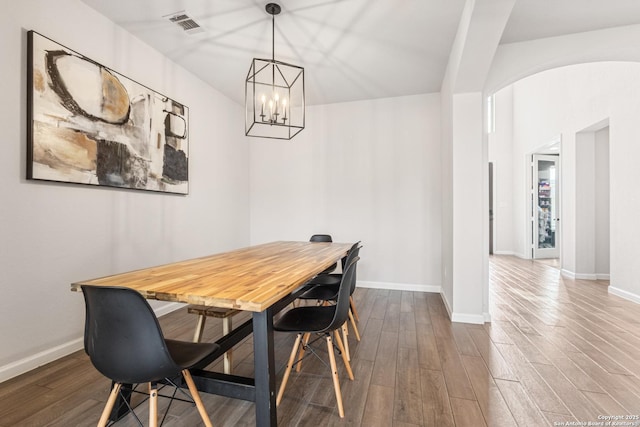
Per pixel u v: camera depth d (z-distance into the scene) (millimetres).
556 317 2992
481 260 2854
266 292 1233
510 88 7582
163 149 3113
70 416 1544
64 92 2174
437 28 2617
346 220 4453
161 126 3086
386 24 2570
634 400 1655
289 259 2100
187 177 3463
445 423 1482
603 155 4641
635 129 3510
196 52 3092
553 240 6957
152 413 1165
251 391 1385
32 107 1980
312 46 2947
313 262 1967
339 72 3492
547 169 6906
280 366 2074
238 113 4543
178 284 1374
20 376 1931
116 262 2643
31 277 2029
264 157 4824
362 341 2453
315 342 2457
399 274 4207
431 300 3650
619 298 3656
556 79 5391
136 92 2783
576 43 2697
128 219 2764
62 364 2092
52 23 2121
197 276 1543
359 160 4391
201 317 2002
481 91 2857
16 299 1949
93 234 2443
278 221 4762
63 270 2223
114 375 1134
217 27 2660
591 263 4699
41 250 2084
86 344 1210
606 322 2840
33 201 2031
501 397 1688
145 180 2891
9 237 1910
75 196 2305
